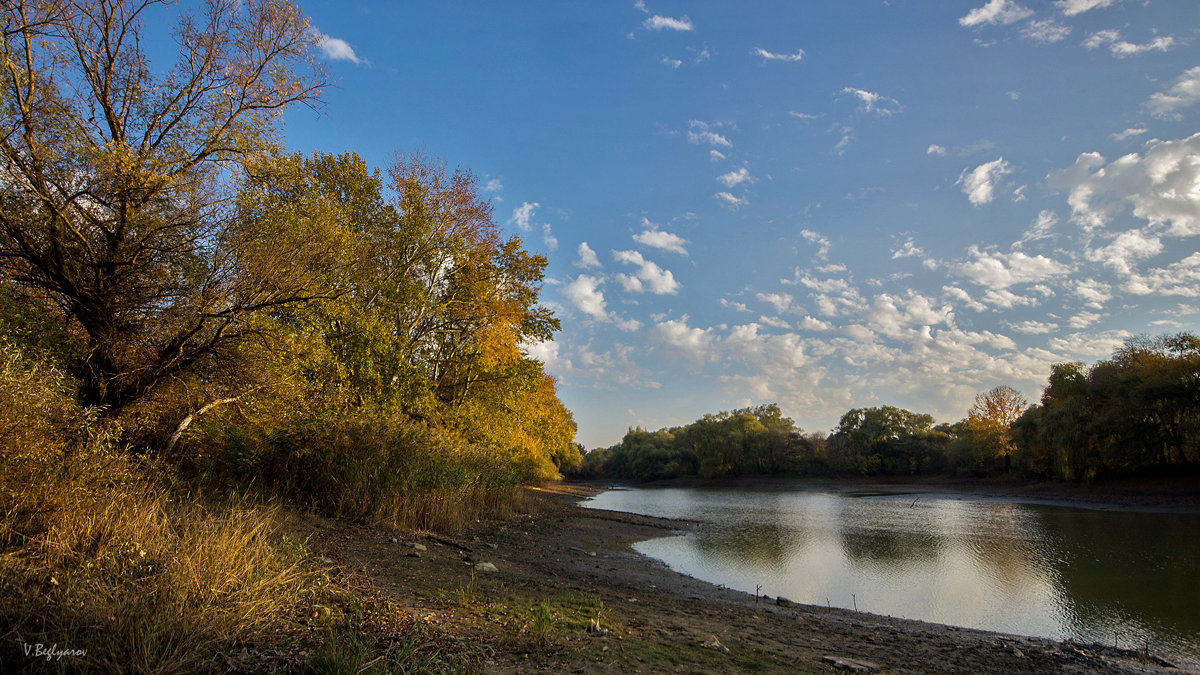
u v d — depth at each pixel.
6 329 8.25
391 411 17.67
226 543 5.55
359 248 15.40
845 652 6.70
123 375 10.08
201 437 11.81
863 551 19.06
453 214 24.44
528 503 26.70
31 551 5.15
